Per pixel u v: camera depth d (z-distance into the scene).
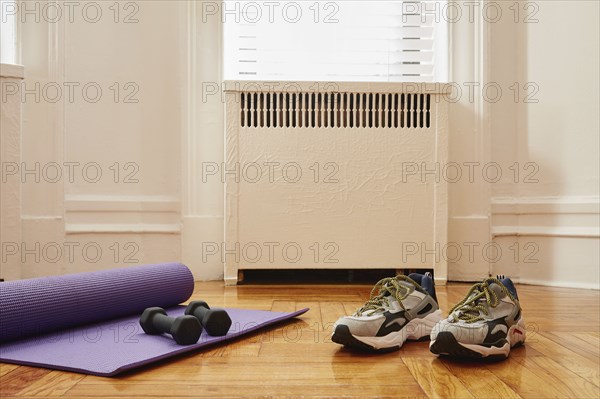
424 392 0.97
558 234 2.46
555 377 1.06
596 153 2.41
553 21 2.51
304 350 1.27
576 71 2.45
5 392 0.97
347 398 0.94
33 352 1.22
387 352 1.24
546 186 2.53
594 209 2.39
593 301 2.02
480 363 1.16
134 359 1.13
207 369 1.12
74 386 1.00
